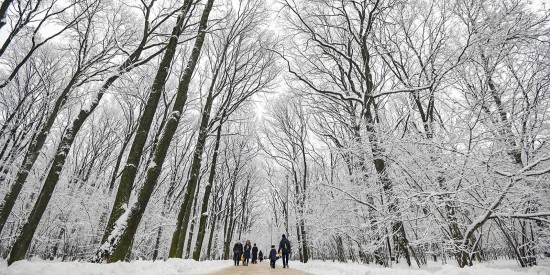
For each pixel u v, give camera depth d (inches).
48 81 658.8
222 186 1338.6
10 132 613.9
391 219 378.0
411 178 384.2
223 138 1099.3
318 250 1213.7
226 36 683.4
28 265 185.3
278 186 1409.9
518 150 346.9
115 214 285.4
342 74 622.5
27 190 666.8
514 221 364.5
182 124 935.0
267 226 2170.3
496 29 382.6
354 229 519.5
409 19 531.8
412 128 463.8
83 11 429.4
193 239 1491.1
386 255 495.2
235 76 726.5
